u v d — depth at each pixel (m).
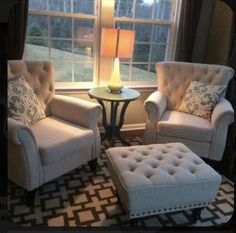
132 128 3.25
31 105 2.14
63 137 1.96
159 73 2.87
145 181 1.54
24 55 2.66
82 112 2.22
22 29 2.39
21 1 2.29
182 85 2.86
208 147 2.43
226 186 2.22
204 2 3.05
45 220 1.76
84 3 2.78
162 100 2.69
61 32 2.78
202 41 3.24
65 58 2.87
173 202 1.61
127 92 2.73
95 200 1.98
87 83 2.99
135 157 1.79
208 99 2.60
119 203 1.96
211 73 2.77
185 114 2.71
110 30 2.46
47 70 2.44
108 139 2.87
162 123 2.47
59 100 2.38
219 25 3.01
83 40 2.88
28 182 1.79
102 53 2.54
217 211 1.95
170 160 1.77
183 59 3.19
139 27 3.07
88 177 2.28
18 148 1.72
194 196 1.63
